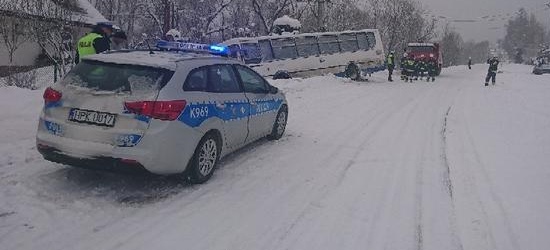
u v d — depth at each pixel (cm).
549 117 1239
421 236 482
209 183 612
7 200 509
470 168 723
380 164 738
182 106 552
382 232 489
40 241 429
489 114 1294
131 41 4378
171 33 2245
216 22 4225
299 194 589
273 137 867
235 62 726
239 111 690
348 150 822
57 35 1938
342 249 450
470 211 550
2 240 426
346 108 1324
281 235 473
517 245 466
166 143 534
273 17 3881
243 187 605
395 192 609
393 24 5200
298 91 1641
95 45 804
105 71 558
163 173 548
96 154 519
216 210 526
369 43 2528
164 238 452
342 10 4459
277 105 852
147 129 521
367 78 2500
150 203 531
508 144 894
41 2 1945
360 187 624
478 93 1941
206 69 630
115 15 4581
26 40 2322
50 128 544
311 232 484
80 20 2602
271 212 529
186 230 472
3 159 636
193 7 4350
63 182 571
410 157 786
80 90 543
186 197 557
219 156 647
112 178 596
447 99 1675
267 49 2162
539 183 652
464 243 468
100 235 449
